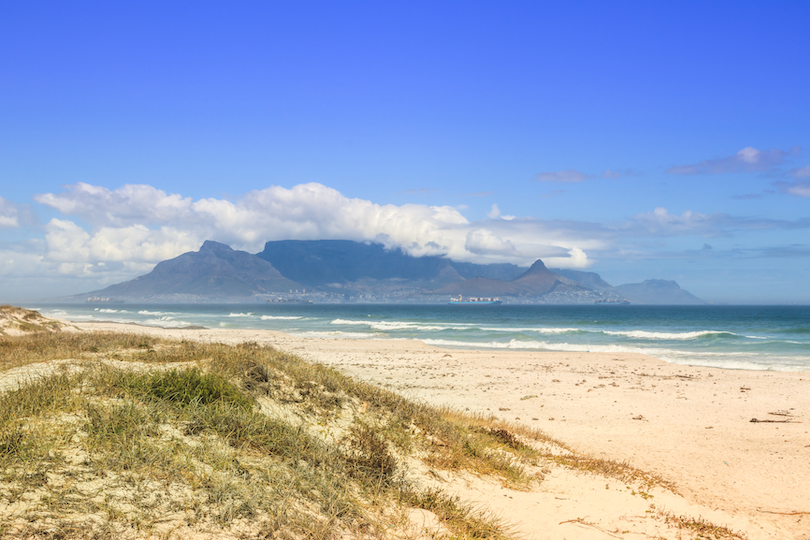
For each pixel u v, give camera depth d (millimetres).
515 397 17547
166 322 79250
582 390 19094
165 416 6414
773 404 16672
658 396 18000
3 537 3666
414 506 6199
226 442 6230
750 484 8953
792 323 87500
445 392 18375
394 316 127188
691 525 6910
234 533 4520
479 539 5602
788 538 6762
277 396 8570
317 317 108812
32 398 6223
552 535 6086
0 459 4645
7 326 30234
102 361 9945
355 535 5109
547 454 9984
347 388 10242
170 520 4453
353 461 6867
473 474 7832
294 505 5254
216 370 8703
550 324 81812
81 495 4461
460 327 64562
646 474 9344
